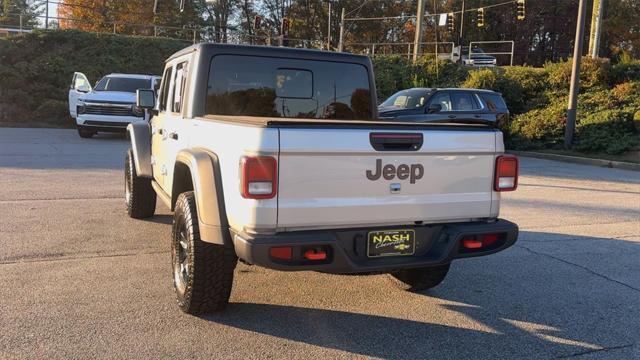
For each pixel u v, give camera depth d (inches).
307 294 190.5
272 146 135.9
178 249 172.4
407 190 152.9
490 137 163.3
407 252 155.4
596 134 704.4
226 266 158.9
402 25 2314.2
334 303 183.2
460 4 2175.2
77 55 1043.3
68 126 903.1
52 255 219.9
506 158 166.1
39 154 528.1
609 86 844.0
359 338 156.3
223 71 196.2
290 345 149.9
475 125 163.2
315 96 211.5
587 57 872.3
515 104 887.7
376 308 179.9
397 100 596.4
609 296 197.0
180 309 170.2
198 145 174.4
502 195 410.6
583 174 551.5
